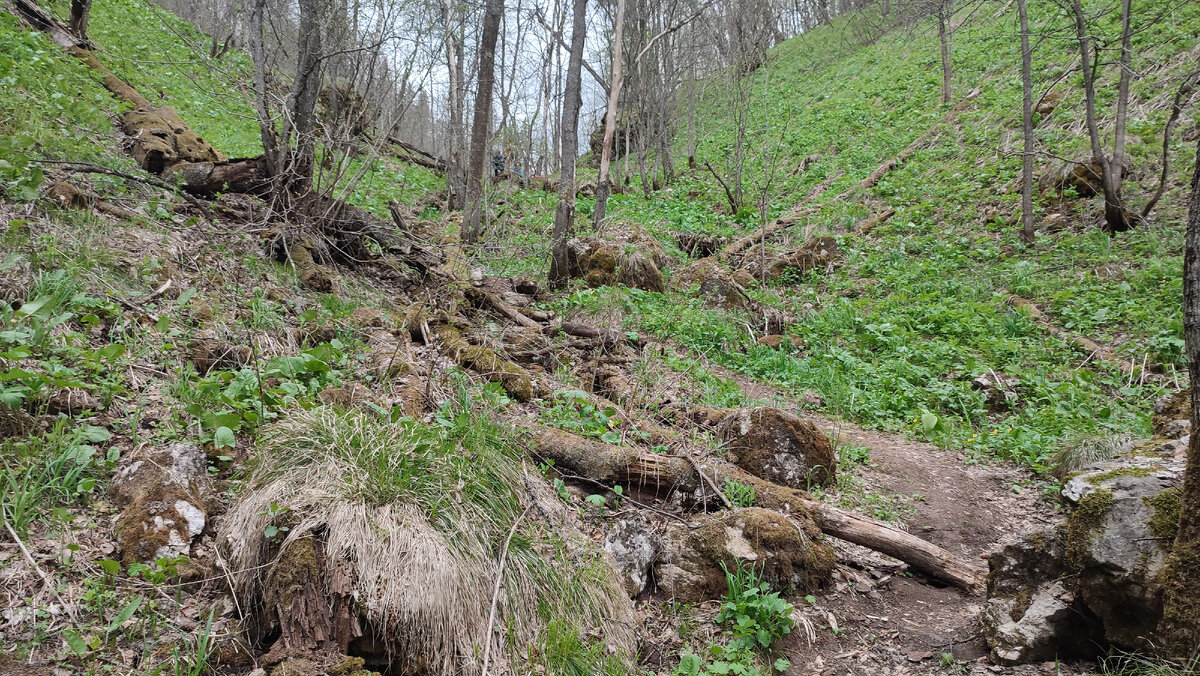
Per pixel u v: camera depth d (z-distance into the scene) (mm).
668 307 9438
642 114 20875
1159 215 10531
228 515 3174
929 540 4812
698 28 22453
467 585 3025
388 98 9266
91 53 10711
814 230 13797
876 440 6520
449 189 14867
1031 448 6176
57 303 4043
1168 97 12555
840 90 25031
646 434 5008
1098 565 3023
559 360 6602
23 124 6242
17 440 3184
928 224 12977
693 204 18234
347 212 7832
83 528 2973
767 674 3365
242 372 4039
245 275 5887
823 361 8336
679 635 3580
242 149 11531
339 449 3383
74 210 5246
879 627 3805
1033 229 11391
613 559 3801
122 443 3457
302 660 2658
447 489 3383
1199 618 2666
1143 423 6375
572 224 11875
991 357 8438
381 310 6730
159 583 2830
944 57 18844
